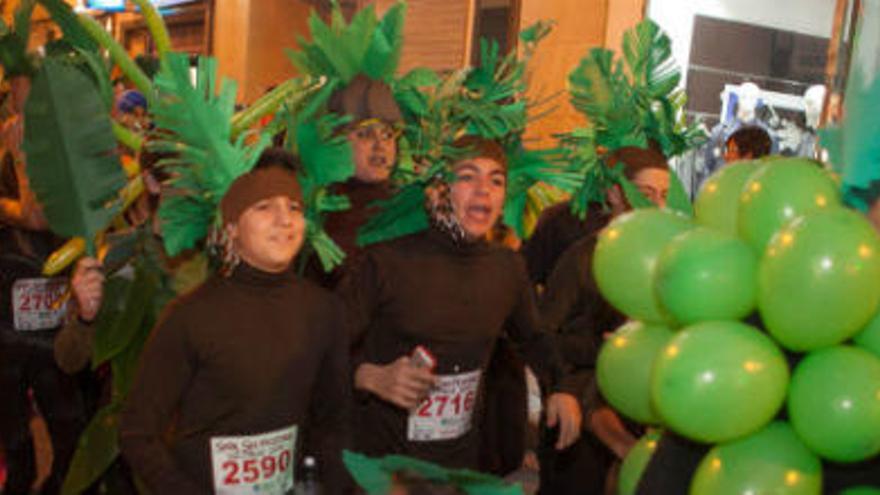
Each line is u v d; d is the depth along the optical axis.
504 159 2.91
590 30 6.93
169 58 2.57
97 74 2.92
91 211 2.84
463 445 2.91
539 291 4.25
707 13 7.11
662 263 1.64
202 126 2.50
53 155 2.79
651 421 1.90
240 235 2.40
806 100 7.24
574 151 3.28
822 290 1.43
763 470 1.53
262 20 11.28
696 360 1.52
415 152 3.00
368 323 2.78
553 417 2.90
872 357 1.50
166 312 2.38
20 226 3.79
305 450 2.62
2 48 3.62
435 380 2.72
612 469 2.63
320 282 3.19
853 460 1.51
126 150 3.78
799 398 1.51
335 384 2.56
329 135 2.69
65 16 3.04
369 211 3.22
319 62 3.11
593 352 2.96
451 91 3.02
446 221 2.84
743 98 7.21
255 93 10.63
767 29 7.31
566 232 4.18
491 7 7.98
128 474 3.14
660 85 3.26
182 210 2.57
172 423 2.40
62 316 3.87
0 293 3.80
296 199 2.43
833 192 1.60
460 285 2.83
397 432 2.83
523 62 3.12
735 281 1.57
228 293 2.39
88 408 3.90
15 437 3.89
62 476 3.87
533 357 3.07
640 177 3.14
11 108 3.86
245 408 2.36
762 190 1.60
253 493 2.41
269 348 2.38
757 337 1.54
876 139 1.54
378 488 1.64
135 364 2.92
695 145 3.48
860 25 1.64
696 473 1.64
